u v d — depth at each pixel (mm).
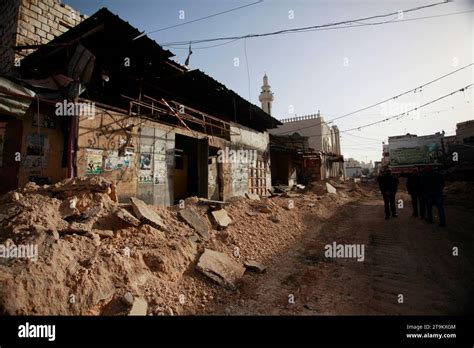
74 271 3000
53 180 6848
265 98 29844
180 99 12438
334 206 12555
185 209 6434
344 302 3434
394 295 3553
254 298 3643
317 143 27844
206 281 3957
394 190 8906
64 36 7367
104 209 4730
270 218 7910
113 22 6727
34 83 7234
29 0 8555
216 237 5754
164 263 3916
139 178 7867
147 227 4824
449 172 18922
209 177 11461
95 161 6699
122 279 3279
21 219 3605
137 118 8008
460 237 6086
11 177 6320
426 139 23219
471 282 3816
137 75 9828
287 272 4598
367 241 6344
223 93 12312
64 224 3930
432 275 4145
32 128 6547
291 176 23469
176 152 11953
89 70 6703
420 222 7961
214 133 13875
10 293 2344
